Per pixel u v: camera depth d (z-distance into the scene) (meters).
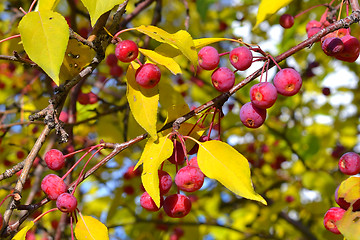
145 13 4.68
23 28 1.65
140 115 1.83
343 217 1.58
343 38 2.06
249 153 4.53
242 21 4.51
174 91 2.77
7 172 1.85
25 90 3.81
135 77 1.87
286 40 3.78
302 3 3.60
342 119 5.25
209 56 1.94
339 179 4.33
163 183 1.82
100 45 1.92
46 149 3.61
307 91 5.13
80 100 3.39
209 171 1.71
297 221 4.37
